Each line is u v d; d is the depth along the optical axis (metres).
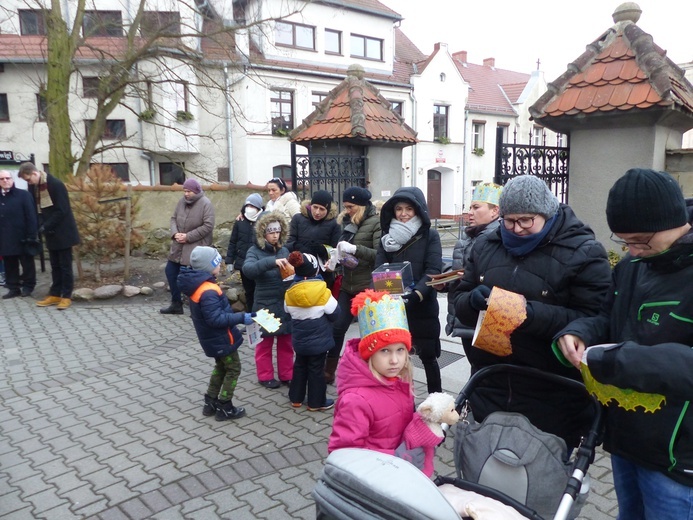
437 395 2.12
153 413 4.43
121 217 9.13
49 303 8.04
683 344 1.67
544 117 5.88
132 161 21.81
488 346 2.20
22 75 20.58
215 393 4.32
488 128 33.12
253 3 21.84
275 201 7.39
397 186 8.35
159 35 11.91
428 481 1.64
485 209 3.71
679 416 1.70
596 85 5.75
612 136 5.78
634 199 1.69
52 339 6.52
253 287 5.43
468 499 1.87
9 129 21.22
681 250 1.70
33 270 8.68
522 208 2.17
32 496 3.26
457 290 2.62
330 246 5.38
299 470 3.48
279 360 4.96
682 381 1.55
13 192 8.19
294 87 24.27
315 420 4.23
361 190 5.07
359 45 27.36
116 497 3.22
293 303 4.22
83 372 5.43
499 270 2.34
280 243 4.91
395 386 2.22
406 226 3.97
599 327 2.01
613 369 1.63
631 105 5.37
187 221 7.25
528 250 2.25
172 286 7.52
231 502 3.14
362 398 2.14
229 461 3.61
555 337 2.01
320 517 1.79
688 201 1.91
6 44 20.27
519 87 35.97
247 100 22.83
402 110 29.12
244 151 23.25
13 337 6.60
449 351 5.65
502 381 2.36
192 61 12.80
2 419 4.38
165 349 6.11
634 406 1.71
